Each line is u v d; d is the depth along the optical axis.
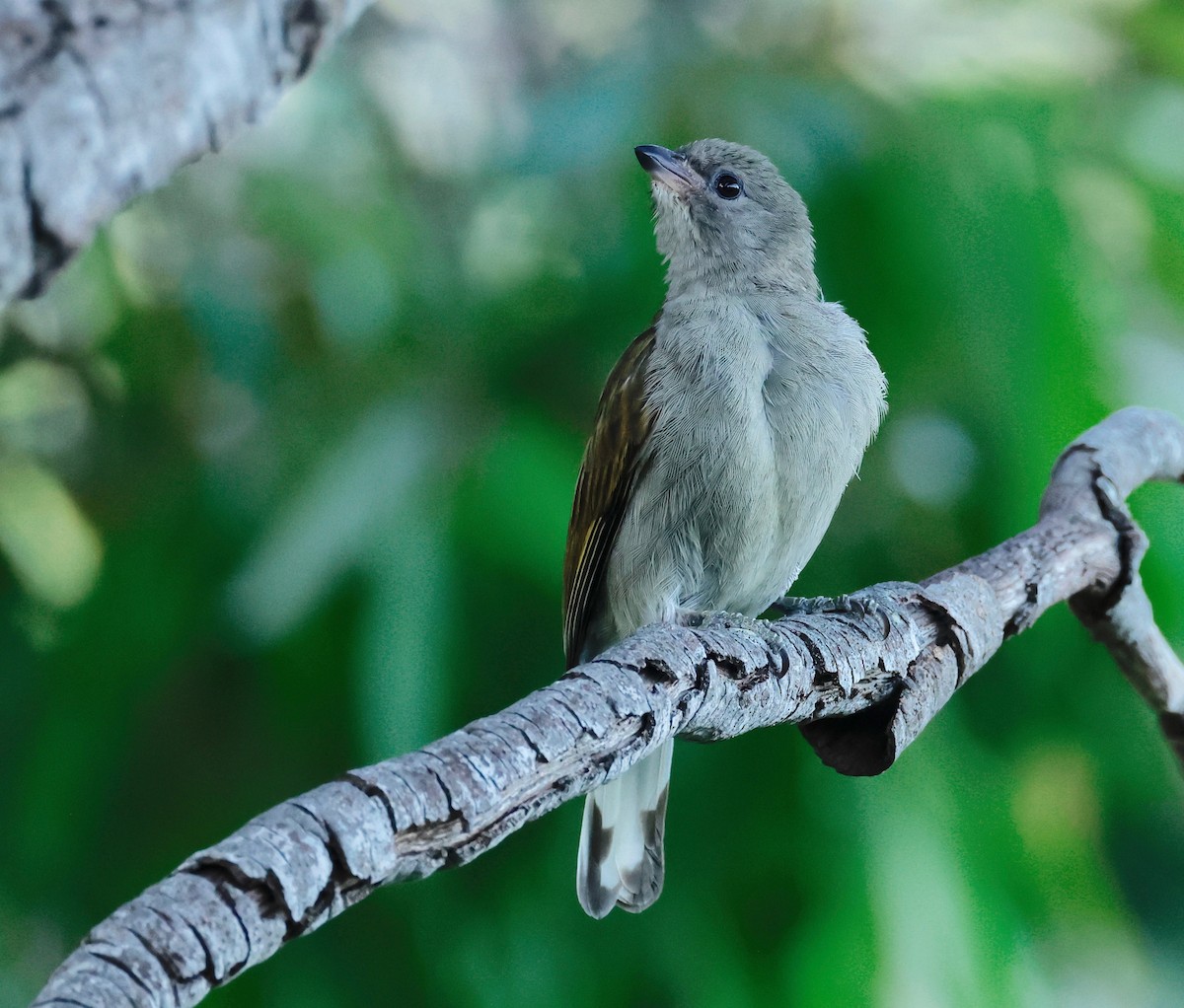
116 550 10.50
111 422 11.70
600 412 9.48
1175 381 10.20
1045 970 10.76
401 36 13.70
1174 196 10.62
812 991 9.63
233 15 3.27
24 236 2.83
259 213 11.46
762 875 10.11
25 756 10.34
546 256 10.83
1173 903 15.88
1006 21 11.07
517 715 4.68
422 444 9.92
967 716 10.77
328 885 3.71
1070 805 11.02
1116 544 7.92
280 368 11.37
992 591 7.22
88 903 10.07
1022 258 9.80
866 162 10.05
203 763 10.12
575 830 10.13
